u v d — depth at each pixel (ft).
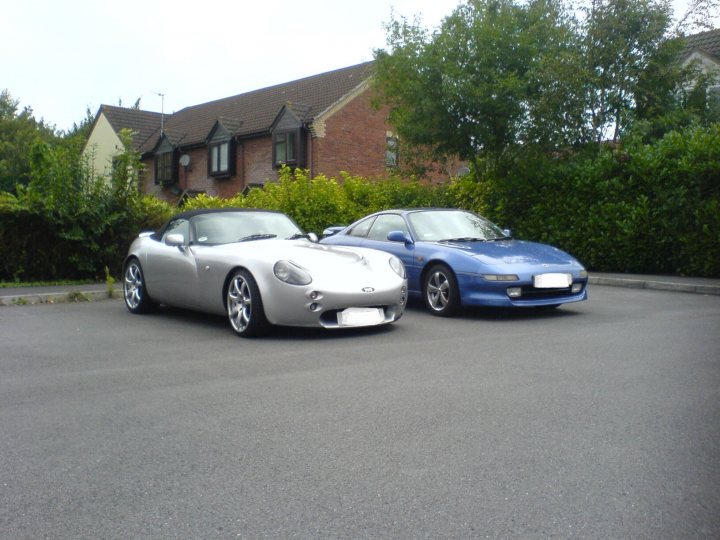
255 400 14.49
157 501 9.48
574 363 17.49
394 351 19.57
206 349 20.53
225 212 26.81
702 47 71.05
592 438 11.67
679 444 11.31
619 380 15.62
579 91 46.83
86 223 41.70
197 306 25.20
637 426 12.26
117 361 18.90
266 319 22.04
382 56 51.55
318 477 10.22
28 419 13.41
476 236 29.17
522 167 47.70
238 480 10.16
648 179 41.29
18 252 40.70
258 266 22.06
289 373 16.99
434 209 30.78
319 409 13.71
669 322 24.02
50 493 9.81
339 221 53.52
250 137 100.12
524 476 10.09
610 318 25.21
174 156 114.32
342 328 23.84
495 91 46.01
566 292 26.08
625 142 44.73
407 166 55.98
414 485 9.86
